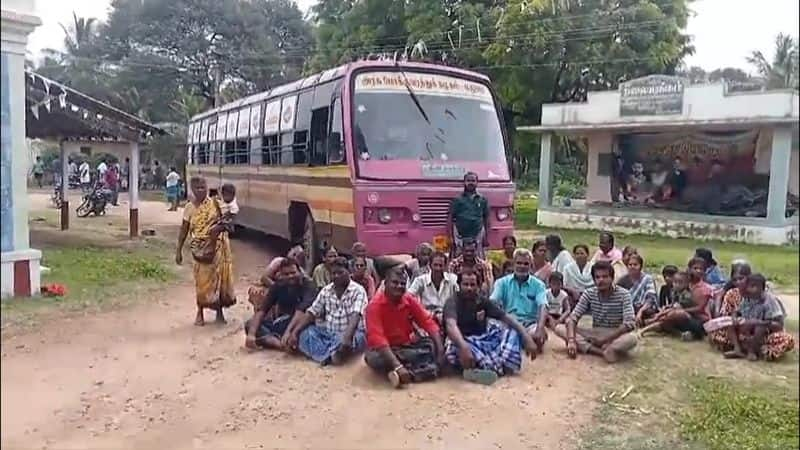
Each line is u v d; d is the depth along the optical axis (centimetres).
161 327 320
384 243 510
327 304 434
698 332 473
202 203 441
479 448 297
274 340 419
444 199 523
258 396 313
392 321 414
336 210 531
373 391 369
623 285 476
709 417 329
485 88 472
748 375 382
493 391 385
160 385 266
